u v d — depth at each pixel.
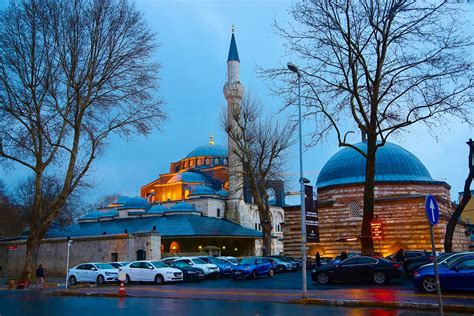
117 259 48.12
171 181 93.81
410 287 22.67
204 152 104.00
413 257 29.52
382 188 50.97
